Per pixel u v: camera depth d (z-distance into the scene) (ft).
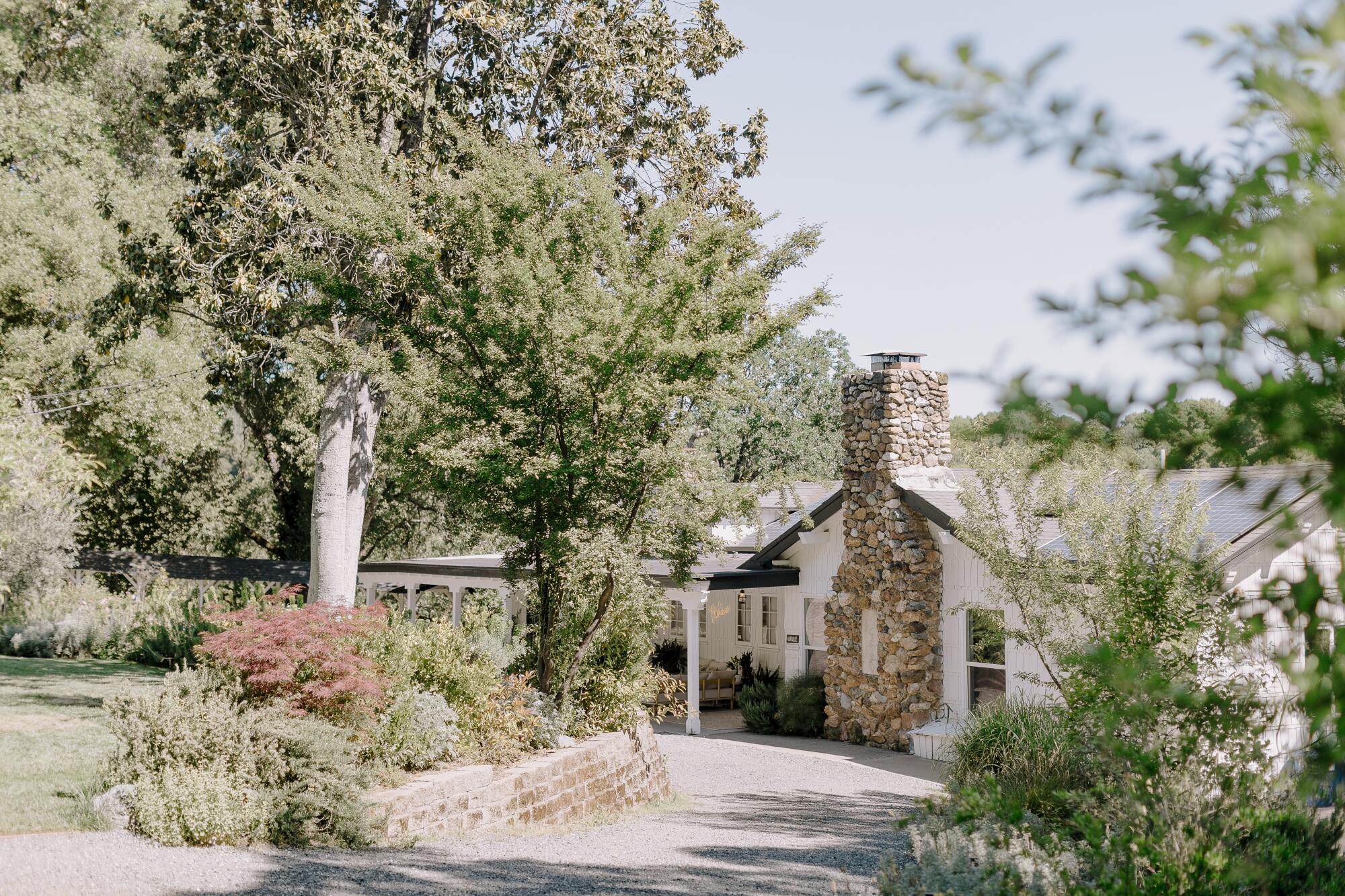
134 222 80.48
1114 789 22.35
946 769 47.37
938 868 22.04
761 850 35.14
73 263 78.84
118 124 90.79
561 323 45.32
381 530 124.16
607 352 44.88
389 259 54.34
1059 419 4.51
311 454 102.94
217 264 53.42
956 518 44.37
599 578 46.21
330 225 49.26
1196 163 4.35
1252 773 20.99
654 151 66.13
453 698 42.70
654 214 51.03
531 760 42.73
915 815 26.07
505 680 48.70
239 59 54.80
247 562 105.60
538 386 46.91
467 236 50.19
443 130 57.31
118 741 32.42
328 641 36.01
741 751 61.67
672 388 47.29
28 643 73.51
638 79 64.13
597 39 59.88
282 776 32.07
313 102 55.98
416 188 53.01
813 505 75.05
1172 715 20.88
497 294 47.73
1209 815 20.15
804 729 67.82
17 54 81.87
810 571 70.85
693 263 50.24
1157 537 34.32
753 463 137.90
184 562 103.04
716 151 70.28
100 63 88.69
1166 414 4.40
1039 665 54.65
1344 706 4.51
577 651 50.21
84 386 81.51
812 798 47.91
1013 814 22.30
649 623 52.49
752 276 49.83
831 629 66.33
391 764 36.86
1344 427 4.20
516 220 49.65
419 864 29.89
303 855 29.53
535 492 47.26
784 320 50.55
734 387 50.93
